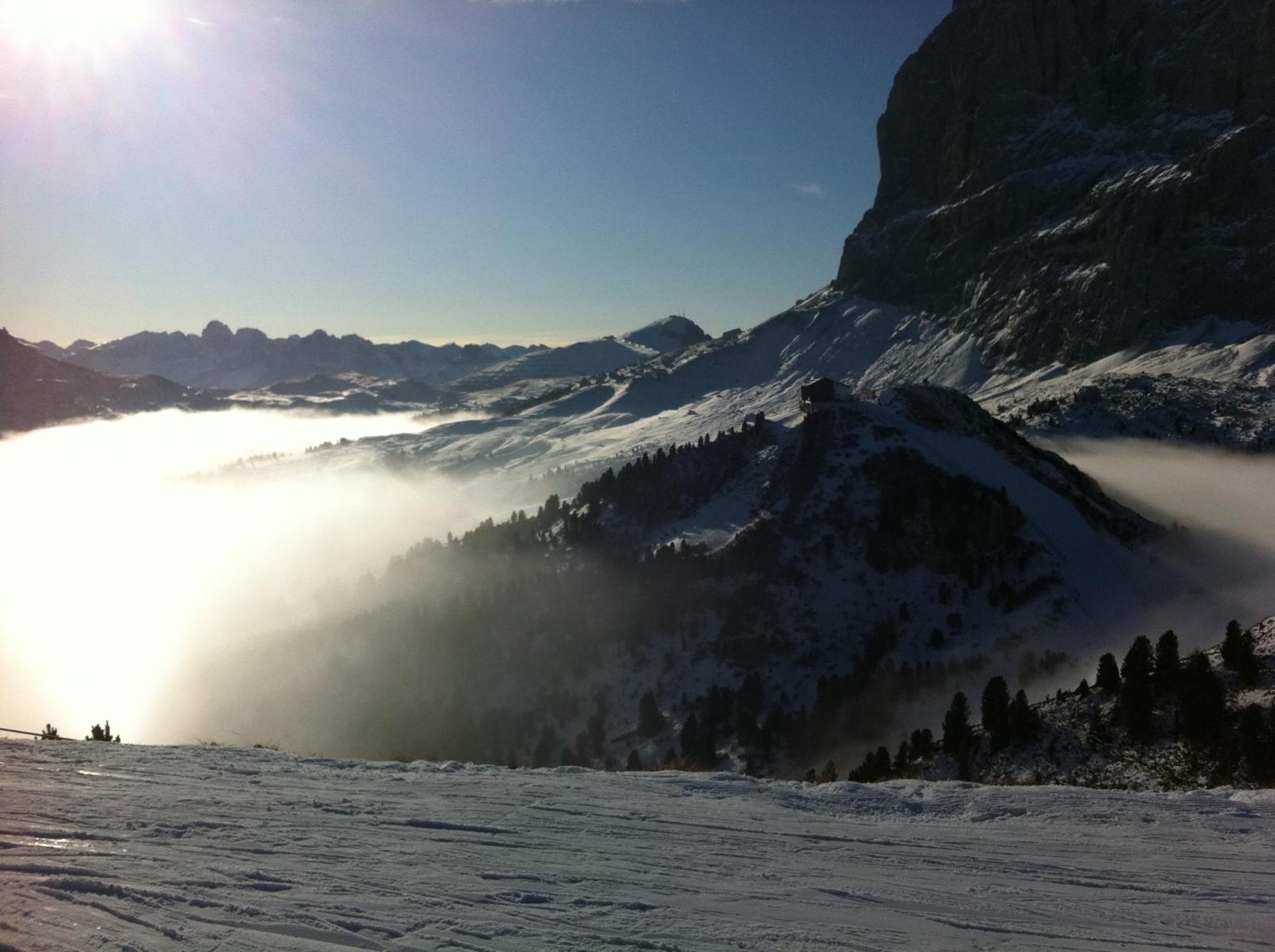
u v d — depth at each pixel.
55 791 14.14
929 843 13.27
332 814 13.37
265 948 8.46
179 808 13.30
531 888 10.54
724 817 14.24
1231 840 13.68
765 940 9.38
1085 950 9.48
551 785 16.11
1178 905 10.88
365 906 9.66
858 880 11.48
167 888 9.96
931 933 9.81
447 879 10.66
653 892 10.66
